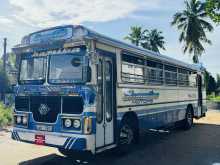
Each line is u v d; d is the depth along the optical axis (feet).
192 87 50.21
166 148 33.17
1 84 85.30
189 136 41.83
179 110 44.14
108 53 26.50
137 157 28.84
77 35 23.99
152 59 35.24
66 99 23.65
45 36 25.70
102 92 25.14
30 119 25.43
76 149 22.76
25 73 26.55
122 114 28.19
